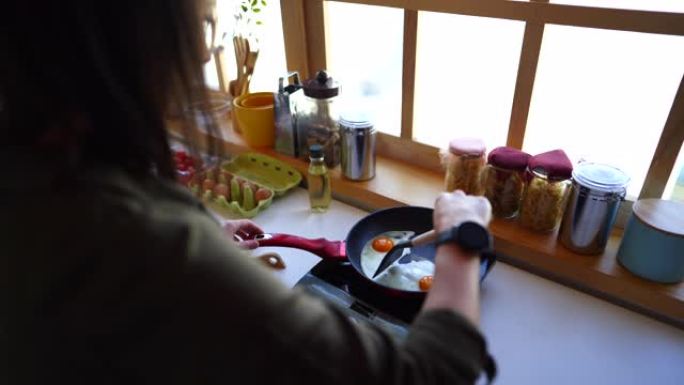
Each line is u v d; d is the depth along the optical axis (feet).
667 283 2.72
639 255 2.72
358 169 3.78
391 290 2.68
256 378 1.12
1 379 1.22
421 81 3.67
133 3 1.15
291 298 1.20
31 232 1.09
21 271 1.09
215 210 3.84
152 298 1.08
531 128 3.30
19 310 1.10
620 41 2.70
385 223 3.35
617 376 2.41
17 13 1.06
